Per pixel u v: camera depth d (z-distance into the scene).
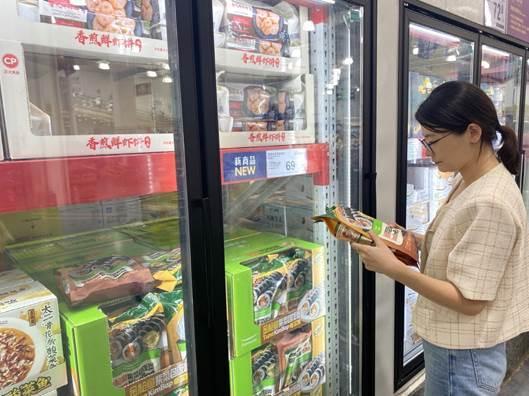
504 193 1.00
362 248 1.11
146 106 1.01
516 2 2.43
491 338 1.06
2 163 0.71
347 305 1.58
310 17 1.37
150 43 0.90
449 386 1.14
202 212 0.98
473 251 0.99
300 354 1.42
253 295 1.19
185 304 1.03
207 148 0.97
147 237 1.14
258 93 1.28
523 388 2.14
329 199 1.45
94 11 0.83
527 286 1.11
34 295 0.80
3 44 0.71
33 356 0.78
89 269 0.97
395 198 1.71
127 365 0.95
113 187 0.84
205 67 0.94
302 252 1.38
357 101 1.47
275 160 1.21
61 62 0.93
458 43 2.07
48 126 0.79
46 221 1.06
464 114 1.01
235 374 1.18
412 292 2.13
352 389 1.66
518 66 2.68
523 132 2.89
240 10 1.14
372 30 1.45
